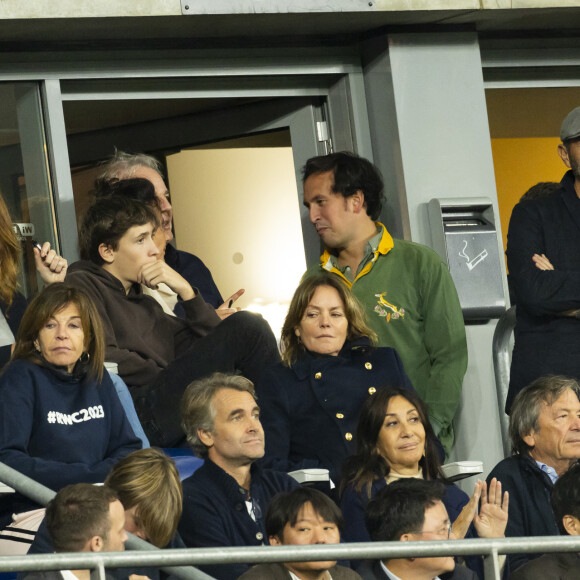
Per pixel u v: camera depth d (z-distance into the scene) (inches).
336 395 637.9
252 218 1006.4
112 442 562.6
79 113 836.0
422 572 449.1
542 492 619.5
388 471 588.1
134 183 738.2
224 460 556.7
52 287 557.6
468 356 829.2
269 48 831.7
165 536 500.7
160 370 672.4
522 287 722.2
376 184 765.3
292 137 860.0
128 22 757.3
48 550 482.6
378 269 758.5
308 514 496.7
